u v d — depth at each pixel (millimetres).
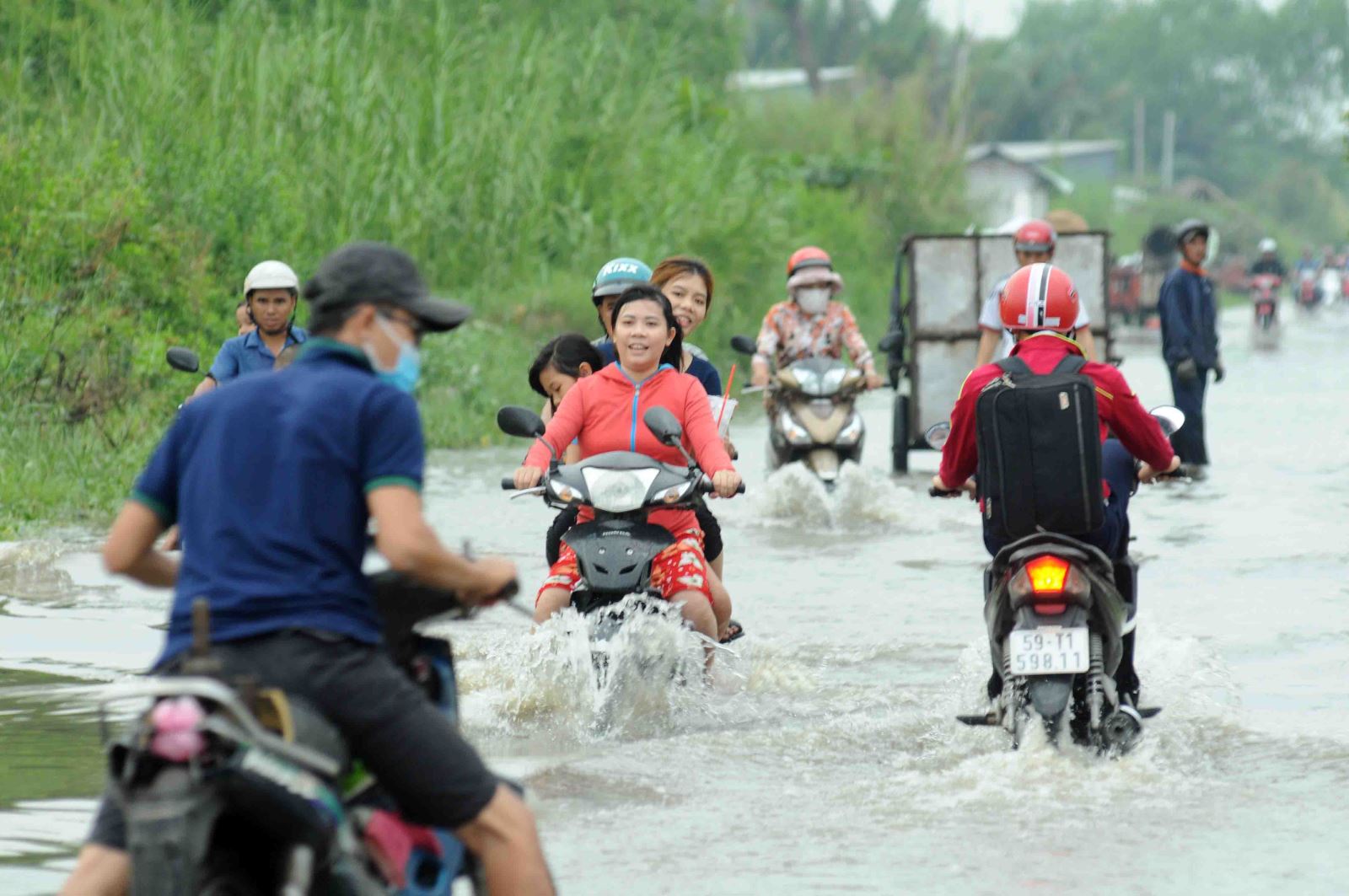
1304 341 120312
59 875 14320
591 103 85125
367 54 72812
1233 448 51875
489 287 70625
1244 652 23609
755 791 17094
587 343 23531
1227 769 17781
